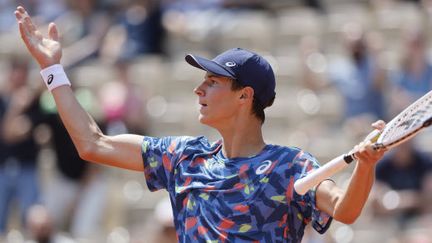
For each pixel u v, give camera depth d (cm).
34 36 1545
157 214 2872
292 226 1405
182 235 1444
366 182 1320
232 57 1454
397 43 4334
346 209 1337
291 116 3969
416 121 1277
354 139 3691
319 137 3778
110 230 3622
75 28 4441
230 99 1448
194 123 4019
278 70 4169
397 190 3394
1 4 4856
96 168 3594
